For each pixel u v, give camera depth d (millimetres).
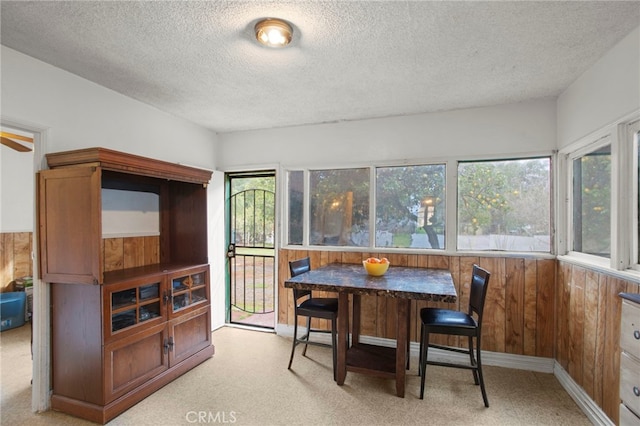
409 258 3250
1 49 1996
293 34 1865
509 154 2977
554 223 2848
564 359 2605
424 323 2424
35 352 2205
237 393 2438
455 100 2916
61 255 2135
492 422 2104
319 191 3676
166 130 3277
